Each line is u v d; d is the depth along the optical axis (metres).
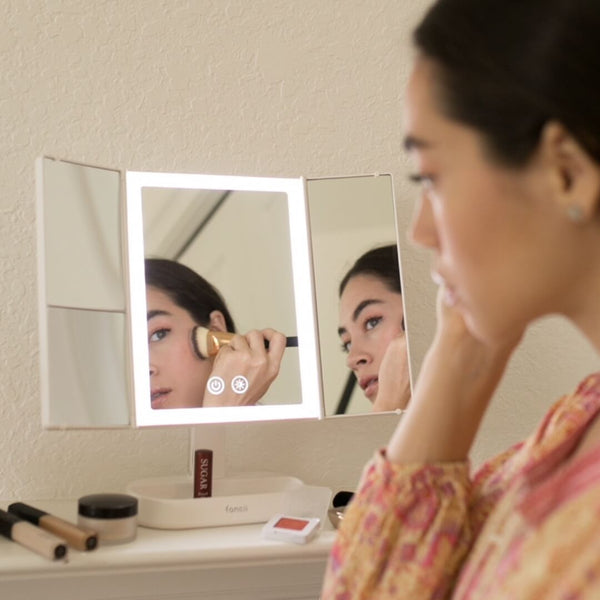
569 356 1.01
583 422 0.49
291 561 0.75
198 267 0.84
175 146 0.93
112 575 0.84
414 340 0.98
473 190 0.38
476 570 0.44
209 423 0.82
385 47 0.99
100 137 0.91
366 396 0.86
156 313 0.82
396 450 0.54
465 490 0.53
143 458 0.91
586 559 0.33
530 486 0.44
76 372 0.76
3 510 0.79
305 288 0.87
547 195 0.37
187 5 0.93
